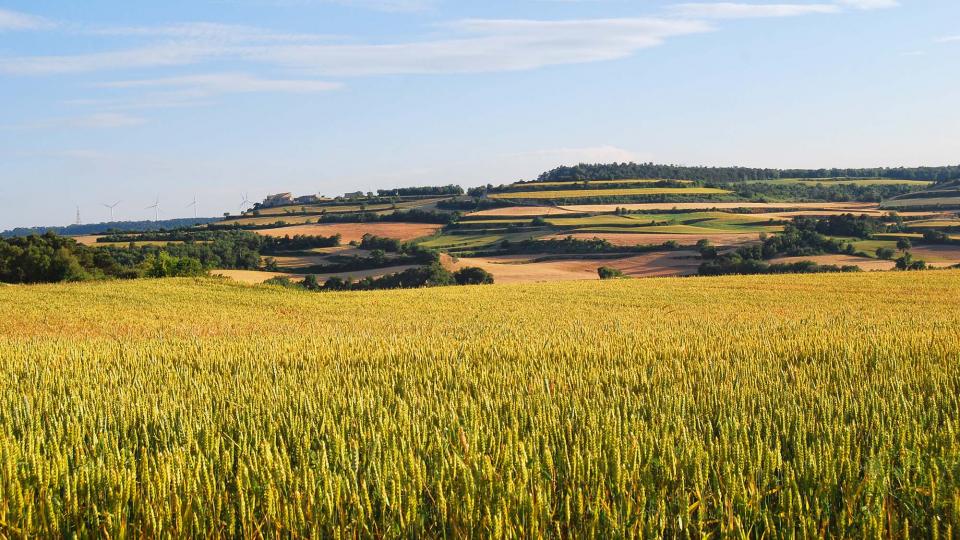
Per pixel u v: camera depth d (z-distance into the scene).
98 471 5.02
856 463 5.21
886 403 7.50
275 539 4.36
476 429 5.92
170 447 6.11
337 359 12.89
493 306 34.66
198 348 15.17
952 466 5.05
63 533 4.53
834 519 4.68
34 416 7.60
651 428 6.38
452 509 4.48
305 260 94.69
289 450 6.06
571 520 4.57
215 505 4.64
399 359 12.59
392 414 7.12
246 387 9.31
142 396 8.66
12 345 17.33
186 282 49.09
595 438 5.66
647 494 4.75
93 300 39.09
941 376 9.09
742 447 5.46
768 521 4.50
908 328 17.25
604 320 25.44
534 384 8.98
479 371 10.62
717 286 43.66
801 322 20.81
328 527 4.43
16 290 43.41
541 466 5.16
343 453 5.34
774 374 10.06
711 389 8.45
